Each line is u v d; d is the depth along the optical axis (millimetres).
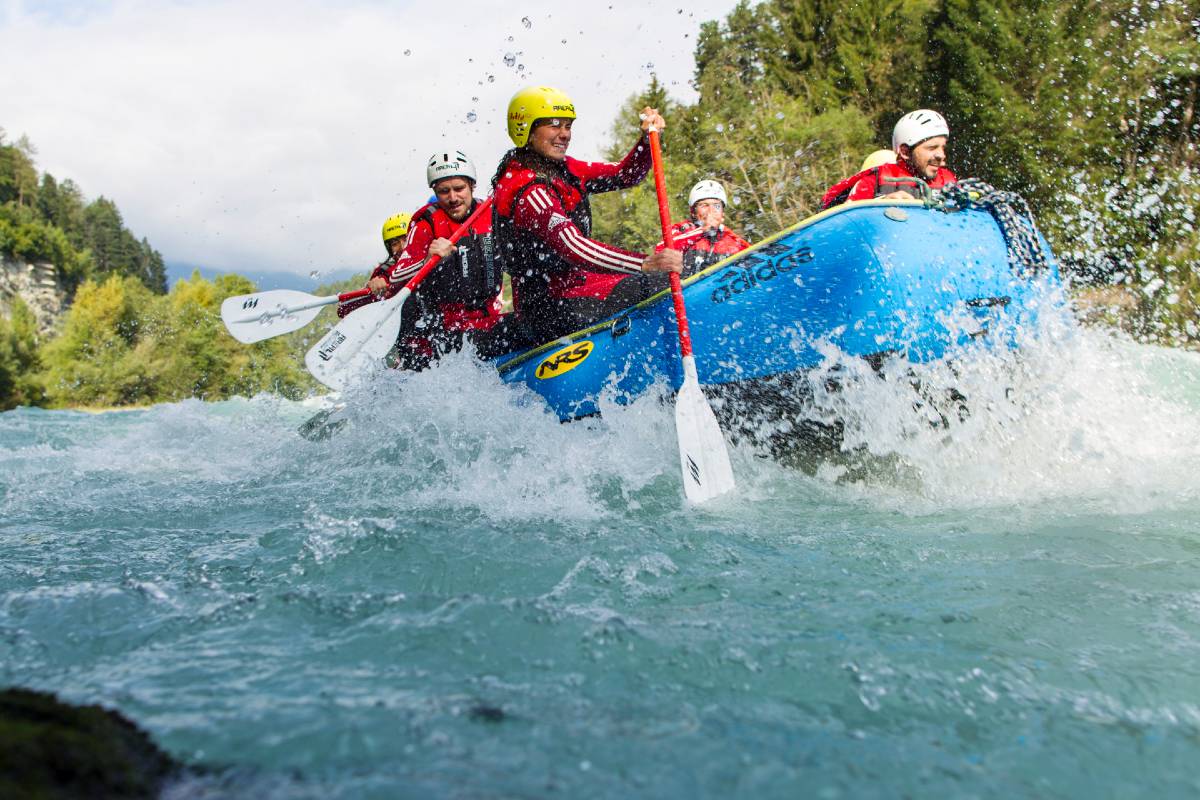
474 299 5062
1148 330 6984
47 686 1540
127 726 1181
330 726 1343
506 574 2275
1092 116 15852
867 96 23891
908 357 3346
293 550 2564
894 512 3006
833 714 1447
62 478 4242
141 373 44094
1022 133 16703
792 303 3441
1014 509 2977
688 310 3652
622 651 1716
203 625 1893
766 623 1882
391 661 1667
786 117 20672
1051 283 3643
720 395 3617
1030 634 1807
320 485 3764
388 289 5289
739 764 1271
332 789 1136
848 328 3338
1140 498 3035
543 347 4168
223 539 2785
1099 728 1403
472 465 3773
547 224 3861
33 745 976
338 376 4770
